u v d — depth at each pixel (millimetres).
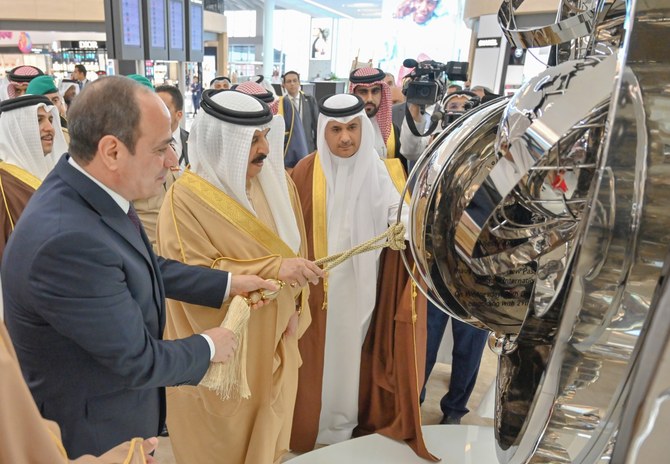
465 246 676
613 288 398
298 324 1599
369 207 1773
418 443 1577
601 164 371
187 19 4598
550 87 507
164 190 2443
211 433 1391
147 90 916
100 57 7301
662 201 378
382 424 1921
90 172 914
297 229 1555
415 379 1627
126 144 883
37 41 8148
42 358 917
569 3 668
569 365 434
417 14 11062
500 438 626
